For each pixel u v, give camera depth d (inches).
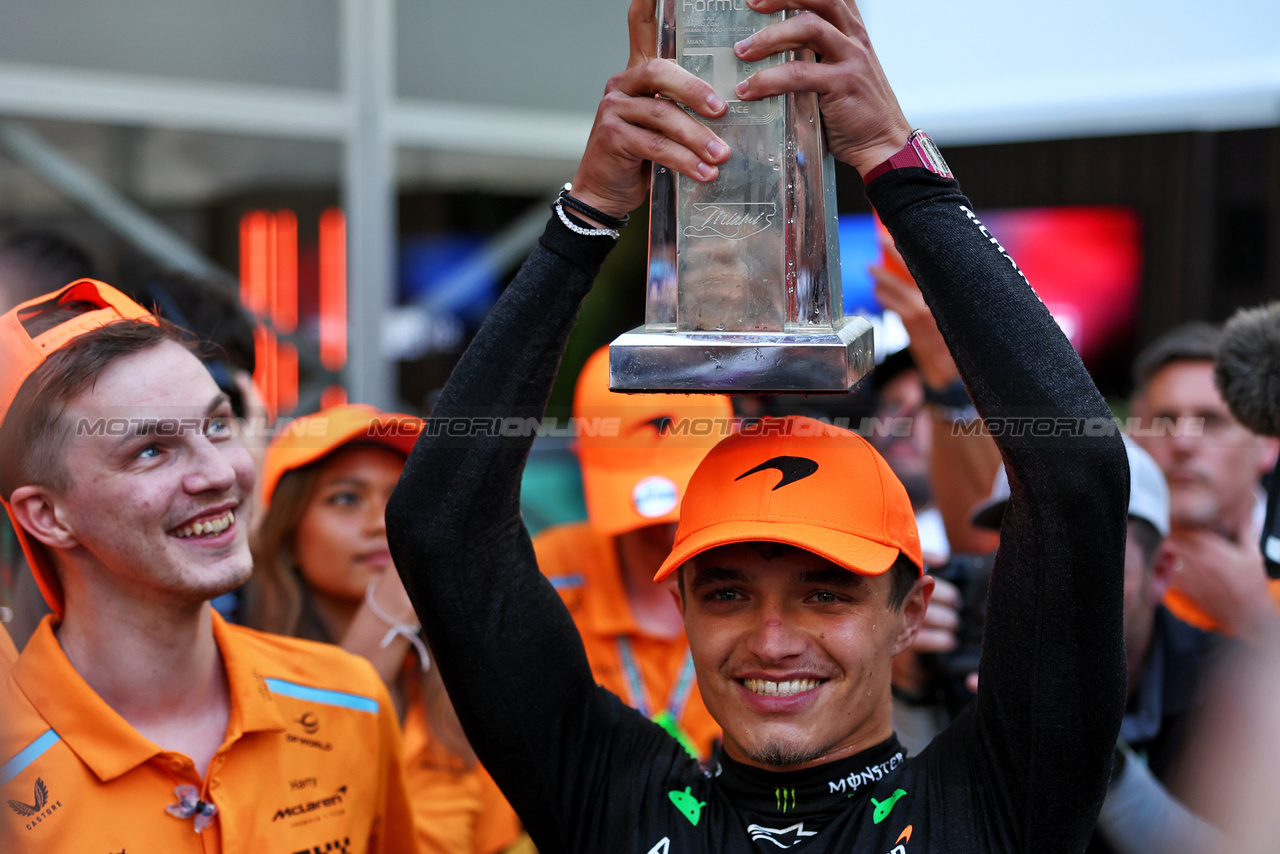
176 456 151.1
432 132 485.7
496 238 524.1
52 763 147.5
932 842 132.5
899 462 349.4
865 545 135.0
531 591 147.9
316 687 175.5
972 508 252.7
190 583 150.9
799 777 137.2
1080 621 125.3
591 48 528.1
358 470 230.2
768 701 136.7
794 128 126.9
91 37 416.2
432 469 139.7
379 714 182.4
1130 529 213.9
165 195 445.7
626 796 145.5
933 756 142.3
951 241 129.3
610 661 257.3
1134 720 217.2
